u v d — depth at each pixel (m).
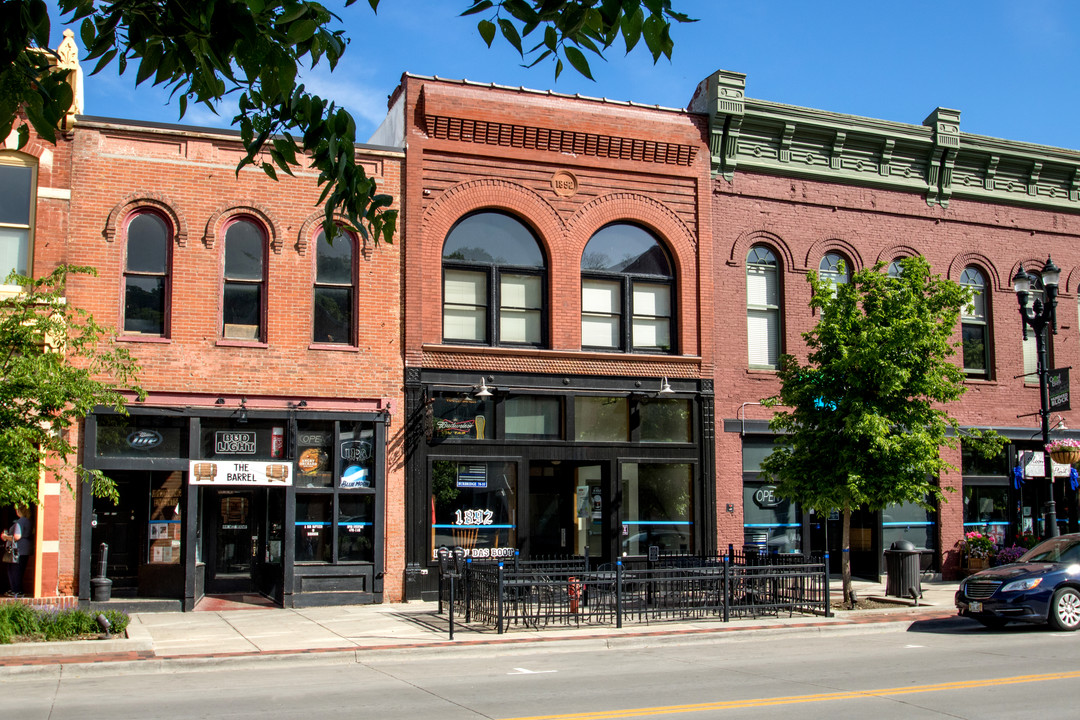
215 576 18.73
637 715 8.99
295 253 18.62
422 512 18.72
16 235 17.12
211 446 17.83
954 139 23.58
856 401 16.66
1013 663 12.06
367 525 18.52
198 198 18.12
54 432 14.46
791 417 17.84
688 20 4.58
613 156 21.02
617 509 20.14
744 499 21.44
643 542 20.42
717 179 21.83
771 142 22.34
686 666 12.12
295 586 17.77
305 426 18.42
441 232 19.66
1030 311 24.28
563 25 4.64
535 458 19.69
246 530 19.03
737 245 21.83
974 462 23.45
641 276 21.22
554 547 20.45
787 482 17.62
